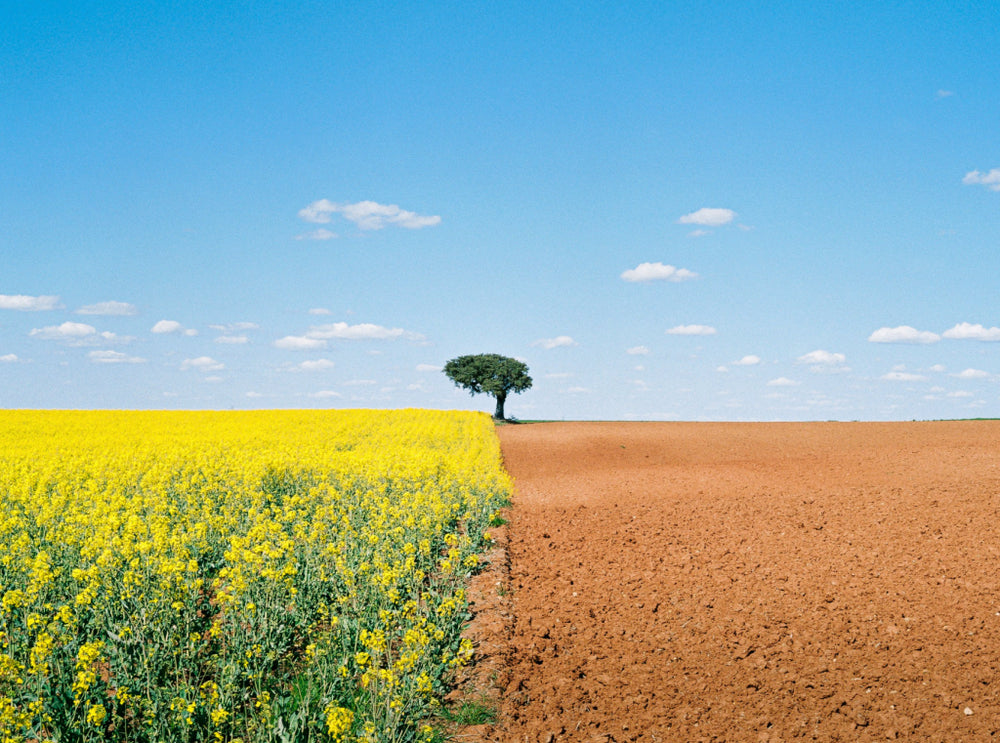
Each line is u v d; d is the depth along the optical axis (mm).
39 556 8938
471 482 19016
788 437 38219
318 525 11477
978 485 18438
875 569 11961
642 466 30422
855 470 24016
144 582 8227
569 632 9883
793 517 15930
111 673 7363
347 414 52469
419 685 6953
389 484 18844
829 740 7188
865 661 8789
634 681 8500
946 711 7570
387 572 9133
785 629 9844
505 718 7562
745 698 8062
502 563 12914
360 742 6242
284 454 24578
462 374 72312
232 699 6930
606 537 15062
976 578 11195
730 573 12188
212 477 18594
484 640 9391
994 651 8773
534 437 43500
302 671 8055
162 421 43312
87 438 31859
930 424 40906
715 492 20484
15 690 6773
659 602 10969
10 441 30500
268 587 8688
